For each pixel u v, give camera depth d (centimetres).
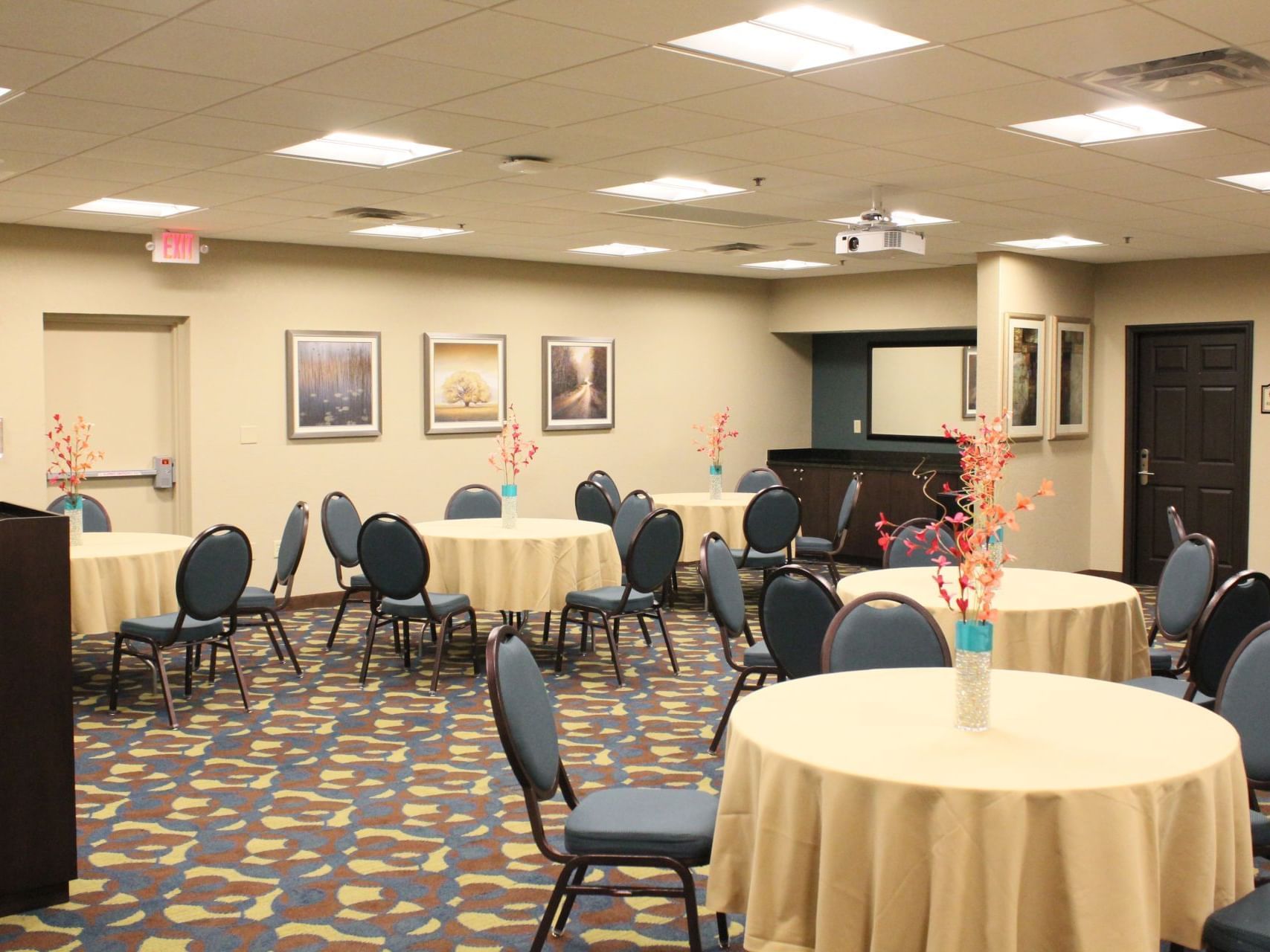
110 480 862
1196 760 268
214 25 367
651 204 727
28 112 481
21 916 363
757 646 532
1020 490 1009
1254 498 988
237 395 894
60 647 370
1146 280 1045
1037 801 247
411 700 631
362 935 350
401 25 368
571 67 416
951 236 874
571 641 784
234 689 652
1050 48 393
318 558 934
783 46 409
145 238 843
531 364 1059
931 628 395
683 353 1175
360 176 631
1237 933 254
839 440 1284
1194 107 473
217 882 389
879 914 254
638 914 365
